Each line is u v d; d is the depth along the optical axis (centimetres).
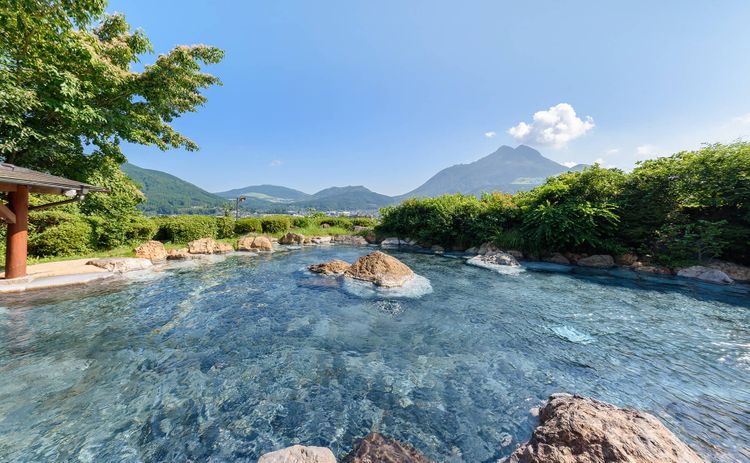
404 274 907
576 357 456
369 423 301
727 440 280
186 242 1563
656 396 356
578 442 214
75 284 797
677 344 508
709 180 1075
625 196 1273
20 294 692
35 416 302
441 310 668
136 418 303
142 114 1394
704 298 777
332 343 493
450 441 275
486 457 255
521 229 1451
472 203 1731
